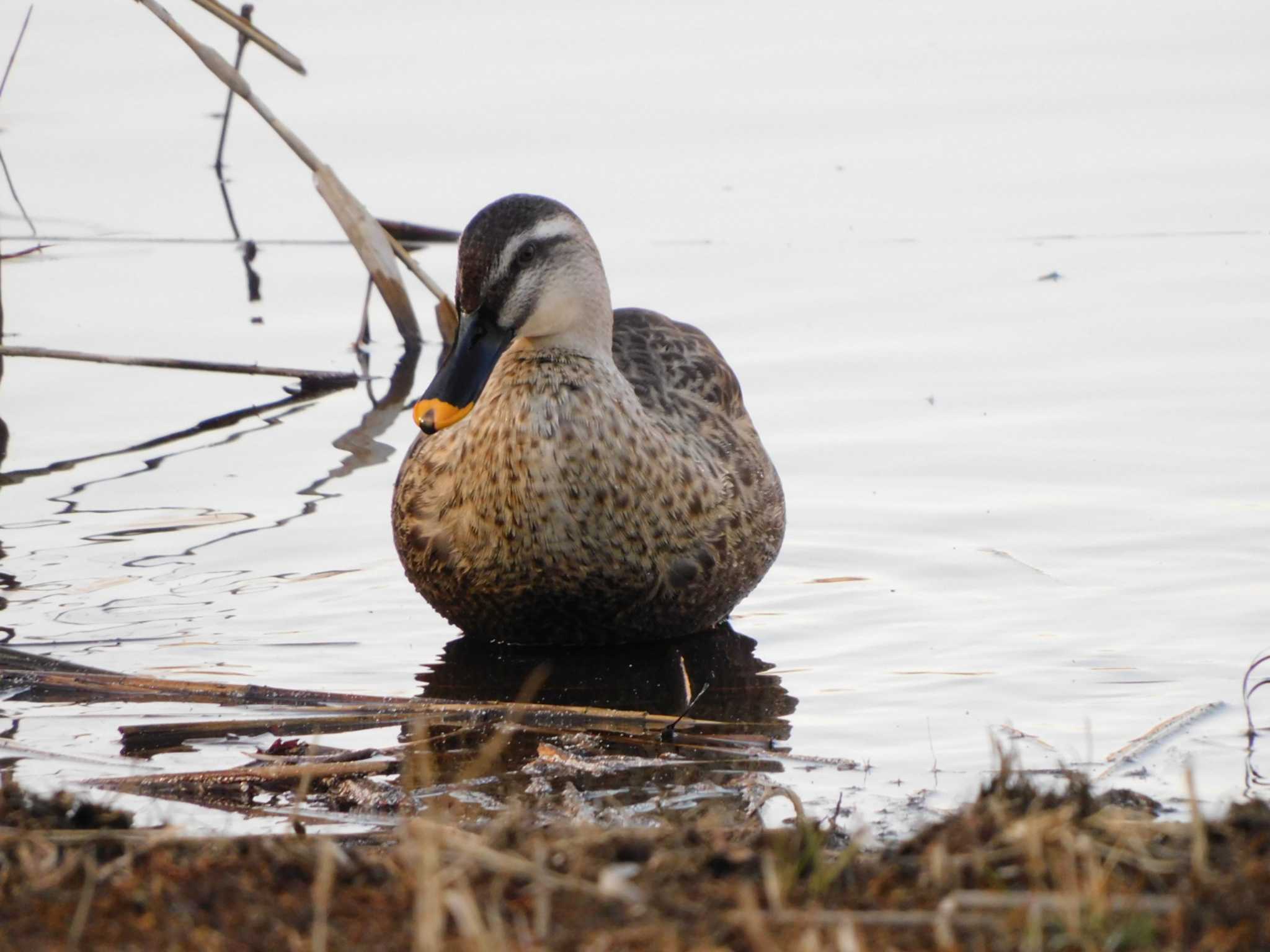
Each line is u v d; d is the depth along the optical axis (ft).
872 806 26.99
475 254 34.65
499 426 34.68
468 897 18.80
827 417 46.52
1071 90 70.13
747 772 28.76
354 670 34.35
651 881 20.47
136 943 19.27
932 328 52.06
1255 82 70.13
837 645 35.04
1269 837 20.88
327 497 43.04
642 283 55.67
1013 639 34.58
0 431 46.83
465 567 35.27
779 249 58.03
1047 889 19.86
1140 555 38.17
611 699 33.12
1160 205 60.44
